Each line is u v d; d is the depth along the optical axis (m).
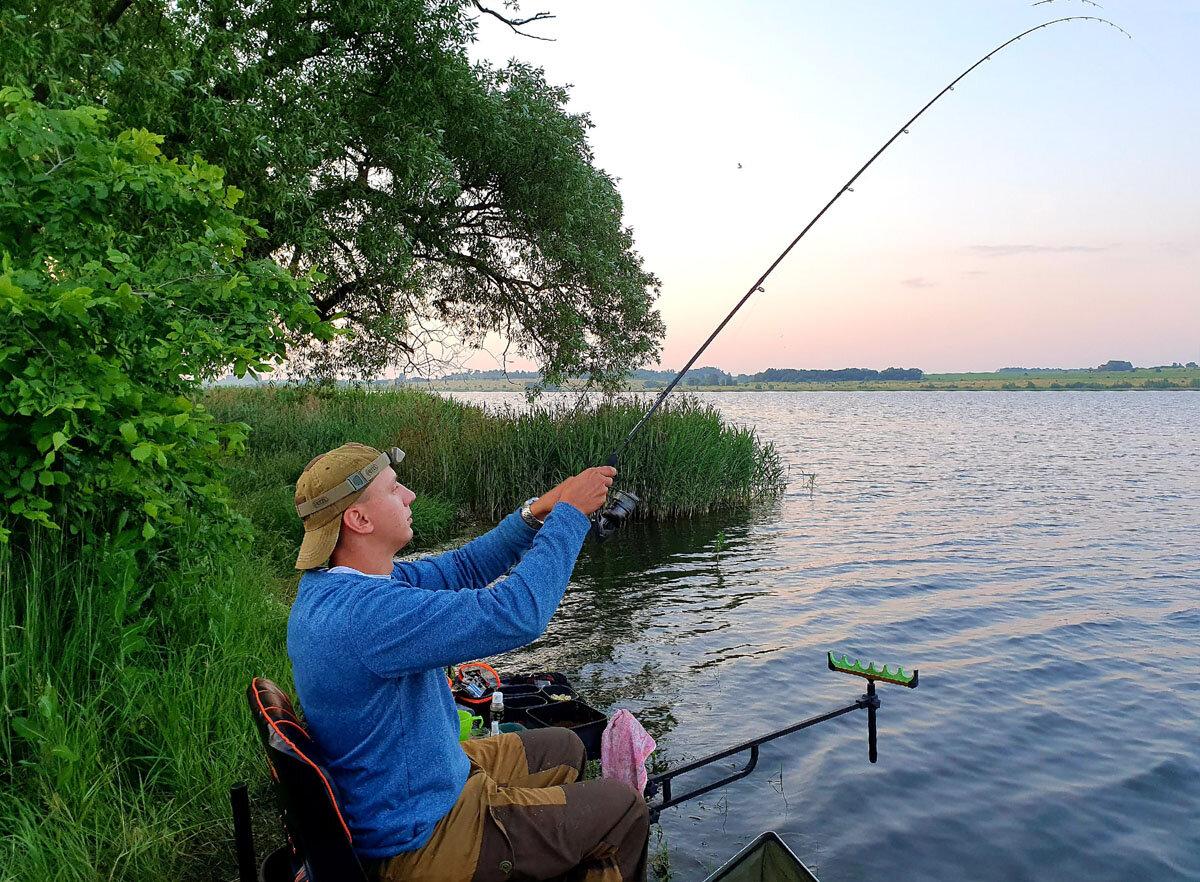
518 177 13.23
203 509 4.85
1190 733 5.43
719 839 3.99
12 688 3.47
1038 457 30.70
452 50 11.40
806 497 17.92
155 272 4.39
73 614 4.00
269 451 15.83
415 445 14.52
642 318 15.02
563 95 13.64
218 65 8.28
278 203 9.09
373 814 2.05
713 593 9.14
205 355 4.35
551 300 14.52
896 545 12.31
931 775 4.76
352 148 11.52
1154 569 10.80
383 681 2.03
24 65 5.74
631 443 13.73
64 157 4.36
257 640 4.91
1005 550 12.05
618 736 2.89
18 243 4.10
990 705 5.90
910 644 7.38
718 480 14.94
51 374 3.48
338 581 2.11
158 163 4.68
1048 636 7.67
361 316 12.45
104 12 7.88
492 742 2.55
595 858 2.22
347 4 10.58
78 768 3.27
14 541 4.07
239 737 3.89
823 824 4.19
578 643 7.20
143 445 3.67
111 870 2.96
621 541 12.23
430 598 2.03
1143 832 4.21
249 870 2.53
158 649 4.36
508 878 2.09
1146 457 30.86
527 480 13.38
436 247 13.24
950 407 113.12
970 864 3.89
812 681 6.30
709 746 5.06
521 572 2.13
